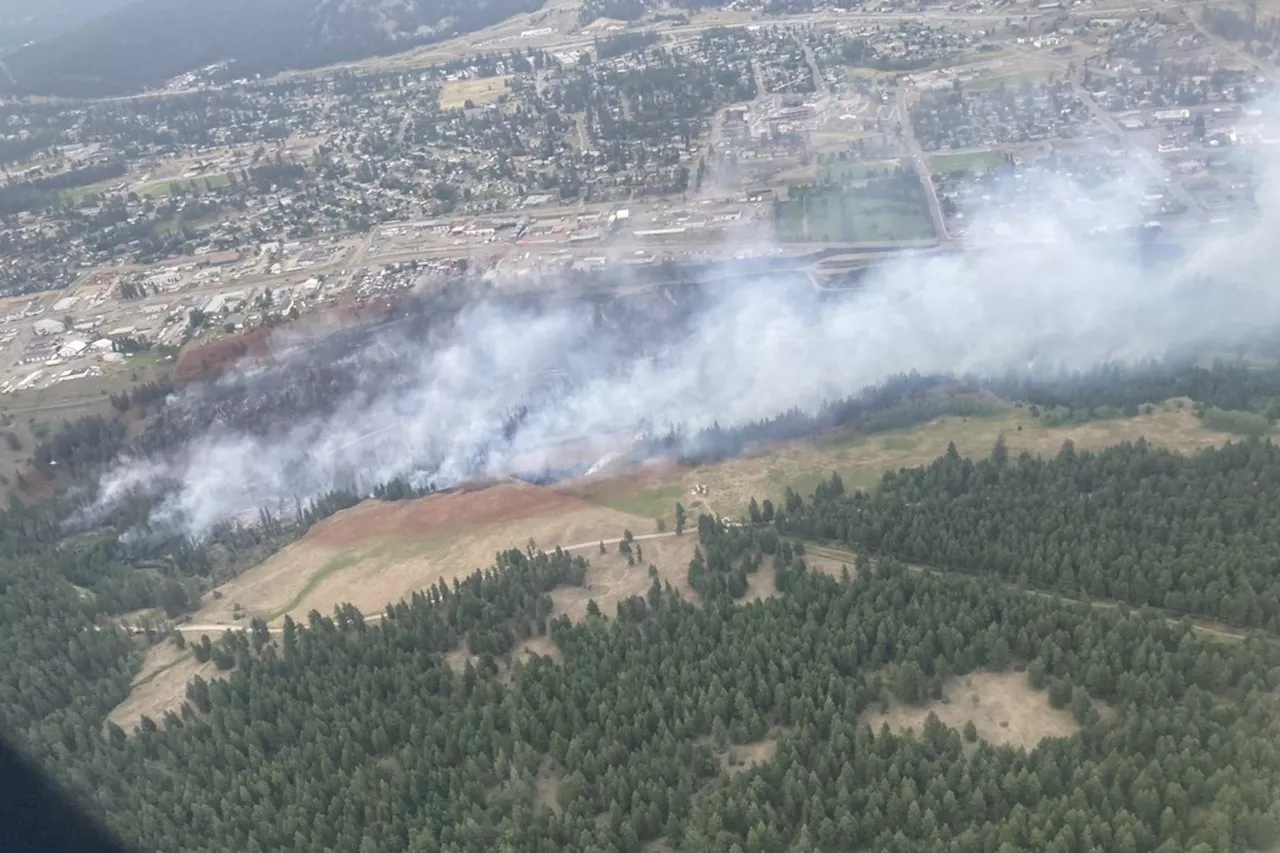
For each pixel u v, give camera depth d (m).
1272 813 162.12
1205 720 184.12
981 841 173.12
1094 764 182.12
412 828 191.75
